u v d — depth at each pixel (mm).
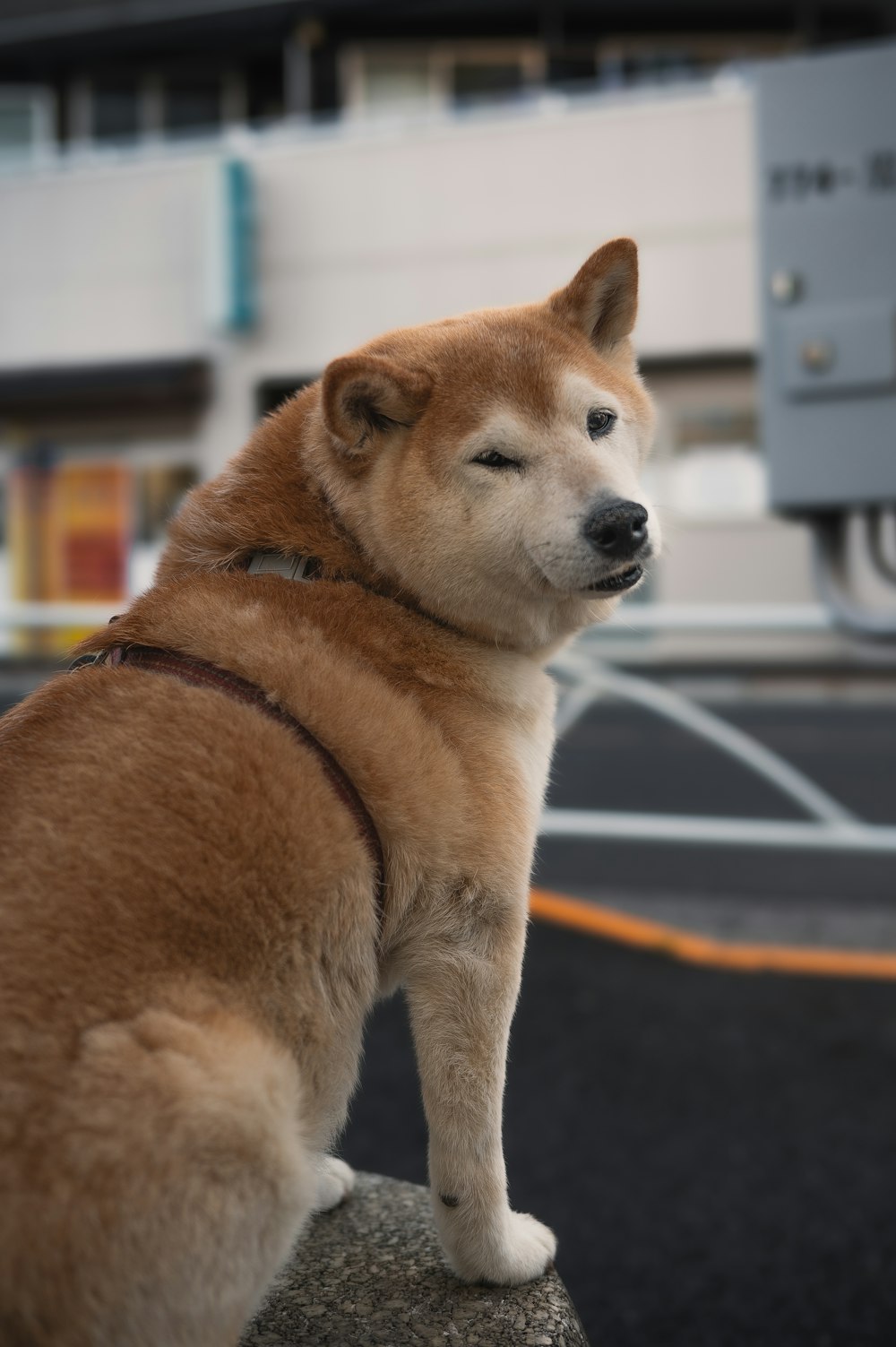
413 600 1871
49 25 15938
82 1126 1285
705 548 13539
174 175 14922
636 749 8953
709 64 15664
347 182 14492
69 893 1407
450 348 1949
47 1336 1274
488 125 14094
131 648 1739
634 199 13688
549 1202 3043
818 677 11906
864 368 4254
